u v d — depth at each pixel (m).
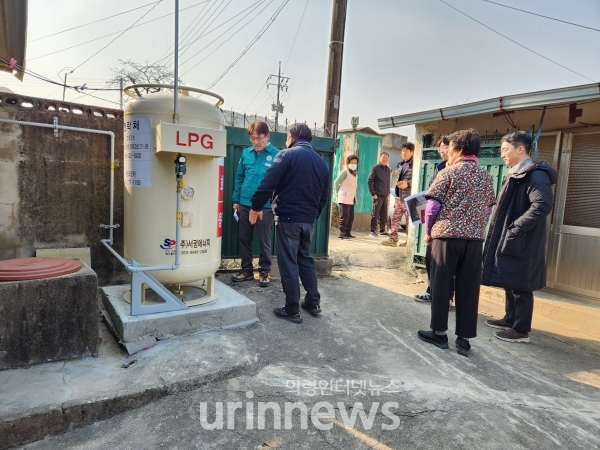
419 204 4.02
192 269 3.04
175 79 2.77
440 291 3.04
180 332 2.94
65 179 3.47
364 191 10.32
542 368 2.93
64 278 2.45
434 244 3.08
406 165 6.79
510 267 3.27
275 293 4.10
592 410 2.39
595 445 2.06
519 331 3.37
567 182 4.70
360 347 3.03
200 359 2.60
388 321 3.61
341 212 7.62
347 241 7.28
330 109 6.55
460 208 2.91
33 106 3.30
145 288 3.27
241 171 4.20
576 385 2.71
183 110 2.88
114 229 3.74
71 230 3.54
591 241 4.51
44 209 3.41
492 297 4.76
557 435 2.12
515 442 2.04
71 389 2.19
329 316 3.63
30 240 3.38
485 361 2.97
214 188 3.14
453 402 2.37
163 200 2.92
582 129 4.51
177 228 2.86
